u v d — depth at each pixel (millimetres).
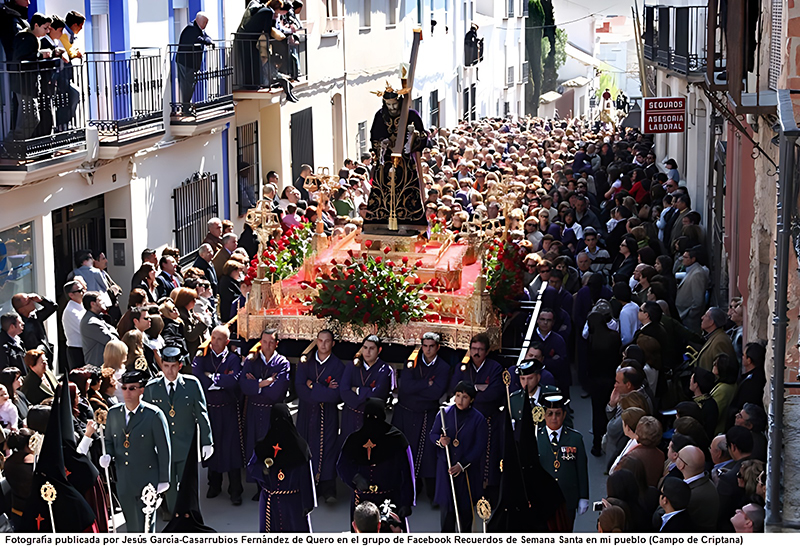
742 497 7680
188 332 12297
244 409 10898
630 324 12445
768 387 9102
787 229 5875
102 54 15492
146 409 9328
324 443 10625
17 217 13008
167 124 17500
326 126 26500
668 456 8562
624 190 20859
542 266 13602
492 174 20750
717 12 10727
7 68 12242
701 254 14141
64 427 8367
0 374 9875
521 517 7777
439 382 10492
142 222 16625
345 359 11344
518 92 53750
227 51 19672
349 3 28297
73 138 13312
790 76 8797
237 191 20922
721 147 16578
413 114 12750
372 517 7352
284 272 12305
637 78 62812
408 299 11133
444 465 9531
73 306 12289
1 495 8375
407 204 12812
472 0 44562
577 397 13898
